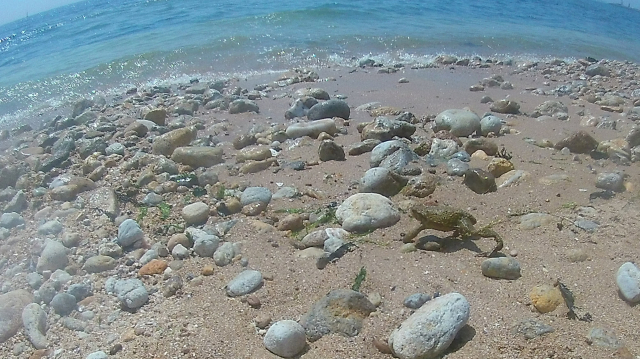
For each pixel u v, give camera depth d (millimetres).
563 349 350
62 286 481
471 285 426
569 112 946
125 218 594
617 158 679
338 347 375
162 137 787
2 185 722
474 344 360
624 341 359
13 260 538
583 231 501
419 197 582
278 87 1188
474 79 1250
